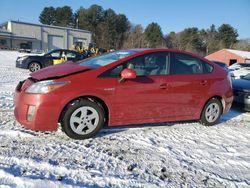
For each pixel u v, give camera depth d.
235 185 3.55
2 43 64.31
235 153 4.55
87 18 99.50
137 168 3.75
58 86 4.32
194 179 3.60
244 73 15.77
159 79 5.08
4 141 4.27
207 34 98.19
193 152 4.45
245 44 92.81
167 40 99.06
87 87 4.46
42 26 68.44
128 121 4.88
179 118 5.44
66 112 4.40
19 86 4.84
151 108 5.03
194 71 5.63
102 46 88.81
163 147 4.54
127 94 4.75
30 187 3.06
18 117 4.47
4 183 3.09
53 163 3.67
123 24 100.19
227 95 6.06
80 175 3.44
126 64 4.85
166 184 3.41
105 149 4.29
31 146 4.16
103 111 4.68
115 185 3.29
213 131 5.62
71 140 4.52
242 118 6.99
